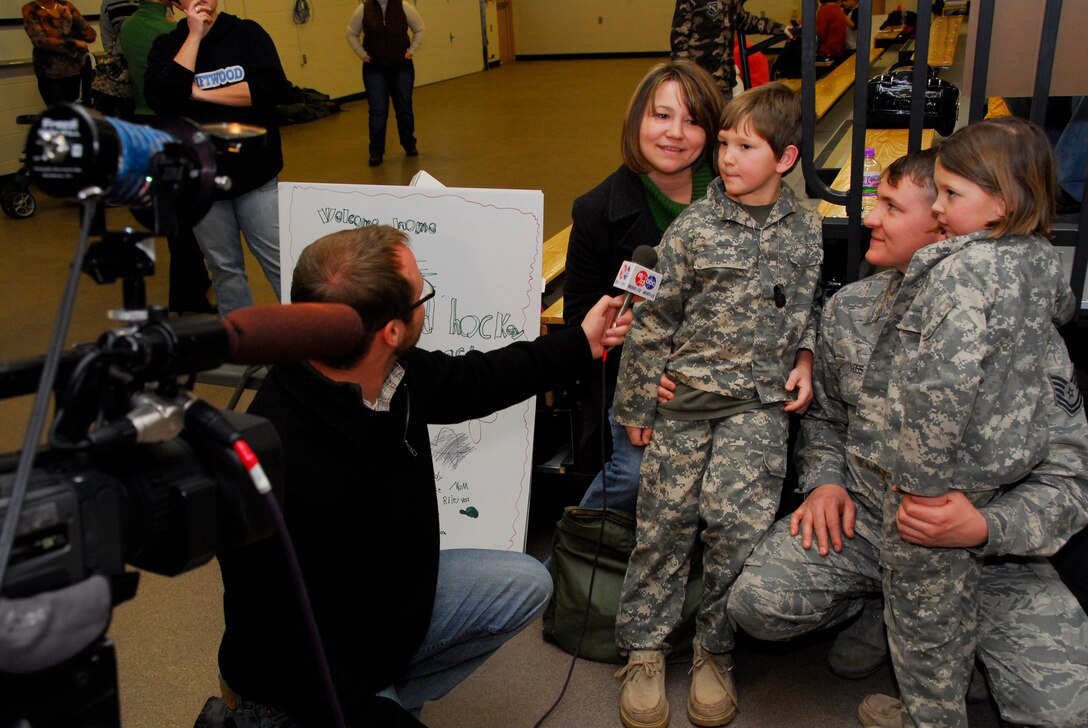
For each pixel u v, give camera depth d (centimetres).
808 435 191
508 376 162
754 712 191
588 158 739
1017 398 146
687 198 204
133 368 77
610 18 1502
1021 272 143
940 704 158
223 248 332
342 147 844
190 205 83
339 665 130
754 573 176
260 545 123
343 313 92
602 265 212
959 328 141
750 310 178
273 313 85
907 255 164
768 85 173
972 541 147
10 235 588
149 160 77
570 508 211
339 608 137
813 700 194
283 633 127
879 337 167
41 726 74
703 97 190
